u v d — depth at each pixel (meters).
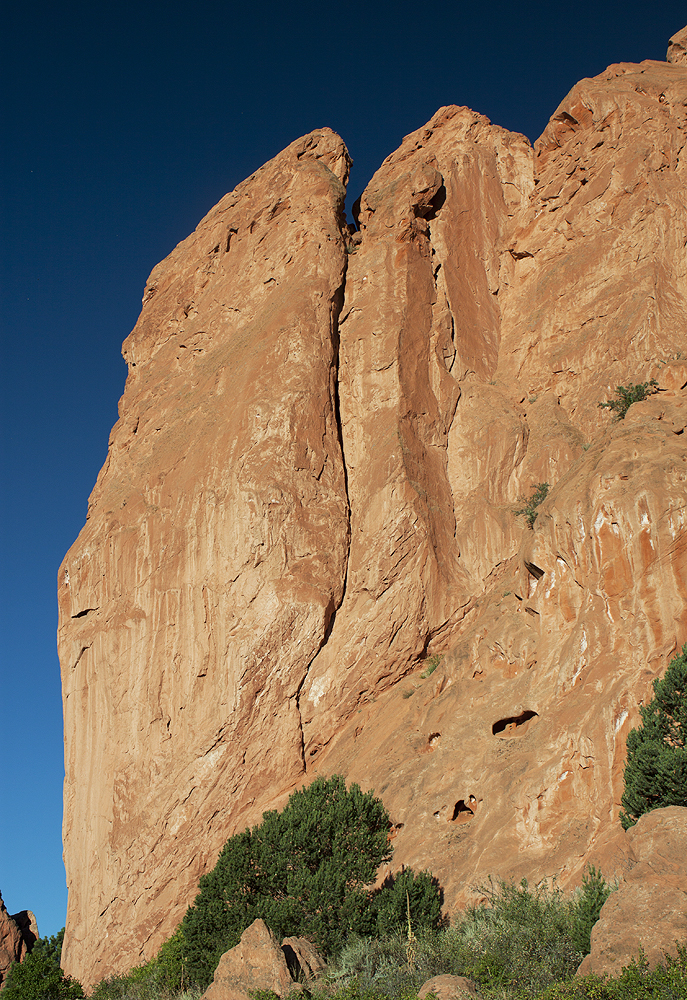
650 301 32.56
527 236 39.19
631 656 21.06
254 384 34.31
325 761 28.88
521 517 31.20
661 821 14.83
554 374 34.75
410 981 15.66
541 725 22.22
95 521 37.12
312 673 29.97
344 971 17.06
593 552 22.70
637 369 31.75
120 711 32.66
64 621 36.34
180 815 29.47
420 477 32.25
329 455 33.06
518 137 42.84
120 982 25.22
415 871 21.73
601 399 32.12
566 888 18.25
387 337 34.81
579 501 23.84
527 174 41.75
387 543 30.70
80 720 34.16
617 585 22.11
